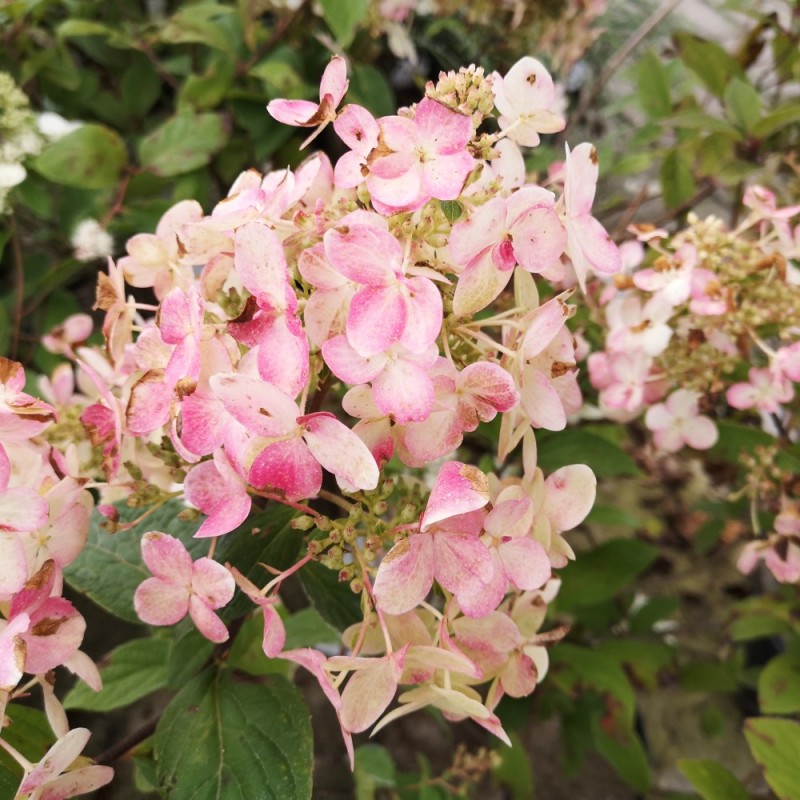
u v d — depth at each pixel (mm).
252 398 202
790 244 371
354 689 221
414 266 215
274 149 521
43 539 229
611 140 559
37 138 472
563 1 586
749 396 399
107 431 247
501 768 565
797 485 417
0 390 224
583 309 439
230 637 300
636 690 681
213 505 225
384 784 564
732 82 464
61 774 235
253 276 210
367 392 218
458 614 242
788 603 527
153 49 590
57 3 604
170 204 493
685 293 359
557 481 253
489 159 236
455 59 656
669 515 699
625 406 407
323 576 297
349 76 537
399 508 262
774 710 458
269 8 550
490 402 219
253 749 266
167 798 260
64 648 230
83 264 510
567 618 632
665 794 637
